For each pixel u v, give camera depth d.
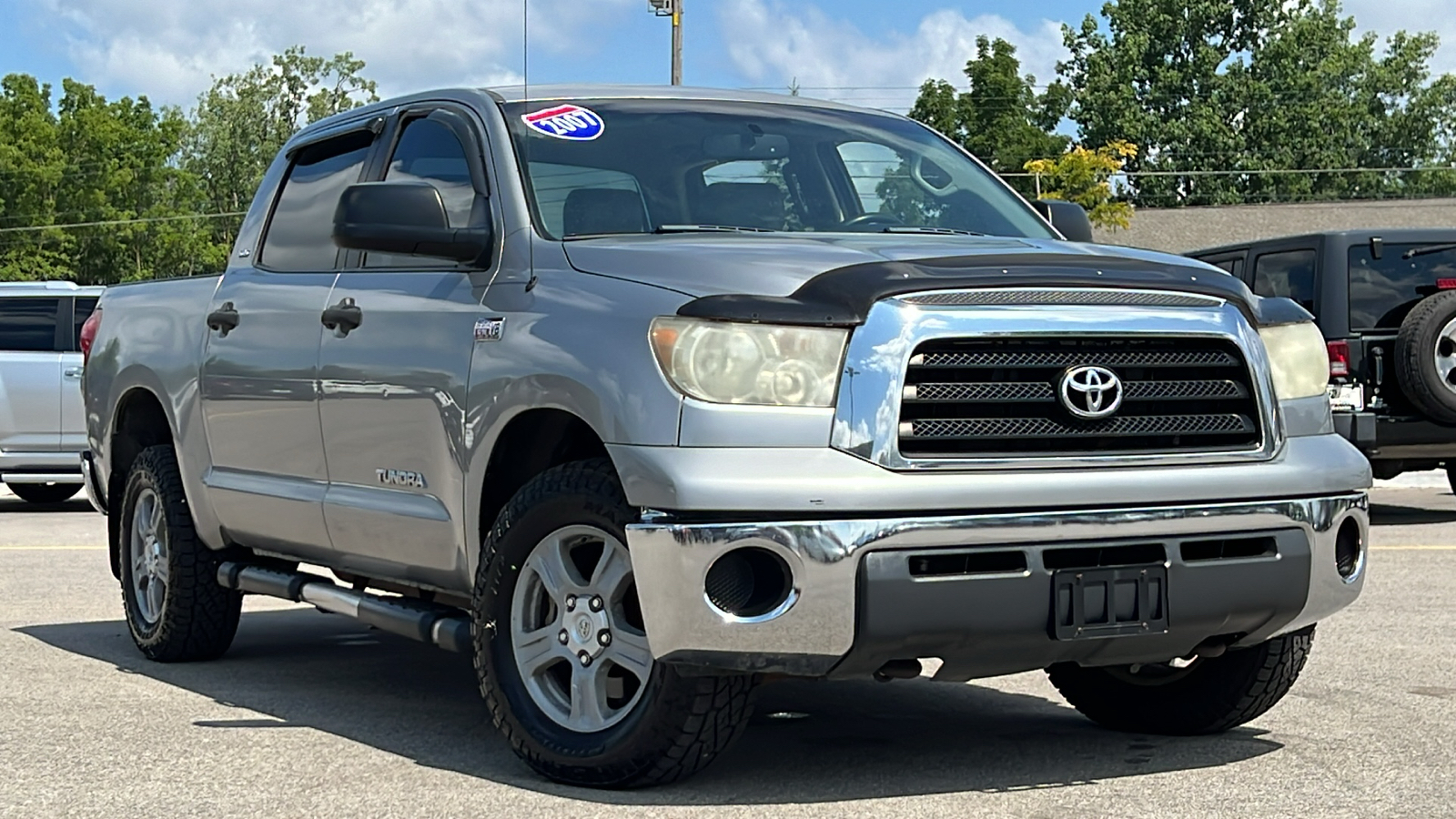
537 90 5.89
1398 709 5.95
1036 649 4.50
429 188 5.29
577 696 4.77
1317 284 12.93
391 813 4.52
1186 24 83.69
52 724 5.77
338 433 5.85
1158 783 4.85
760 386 4.38
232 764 5.14
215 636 7.10
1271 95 83.62
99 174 84.56
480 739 5.53
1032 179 69.81
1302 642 5.27
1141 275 4.72
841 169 5.91
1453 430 12.74
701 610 4.34
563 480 4.72
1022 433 4.48
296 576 6.40
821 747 5.34
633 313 4.61
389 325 5.57
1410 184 95.00
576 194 5.39
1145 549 4.60
